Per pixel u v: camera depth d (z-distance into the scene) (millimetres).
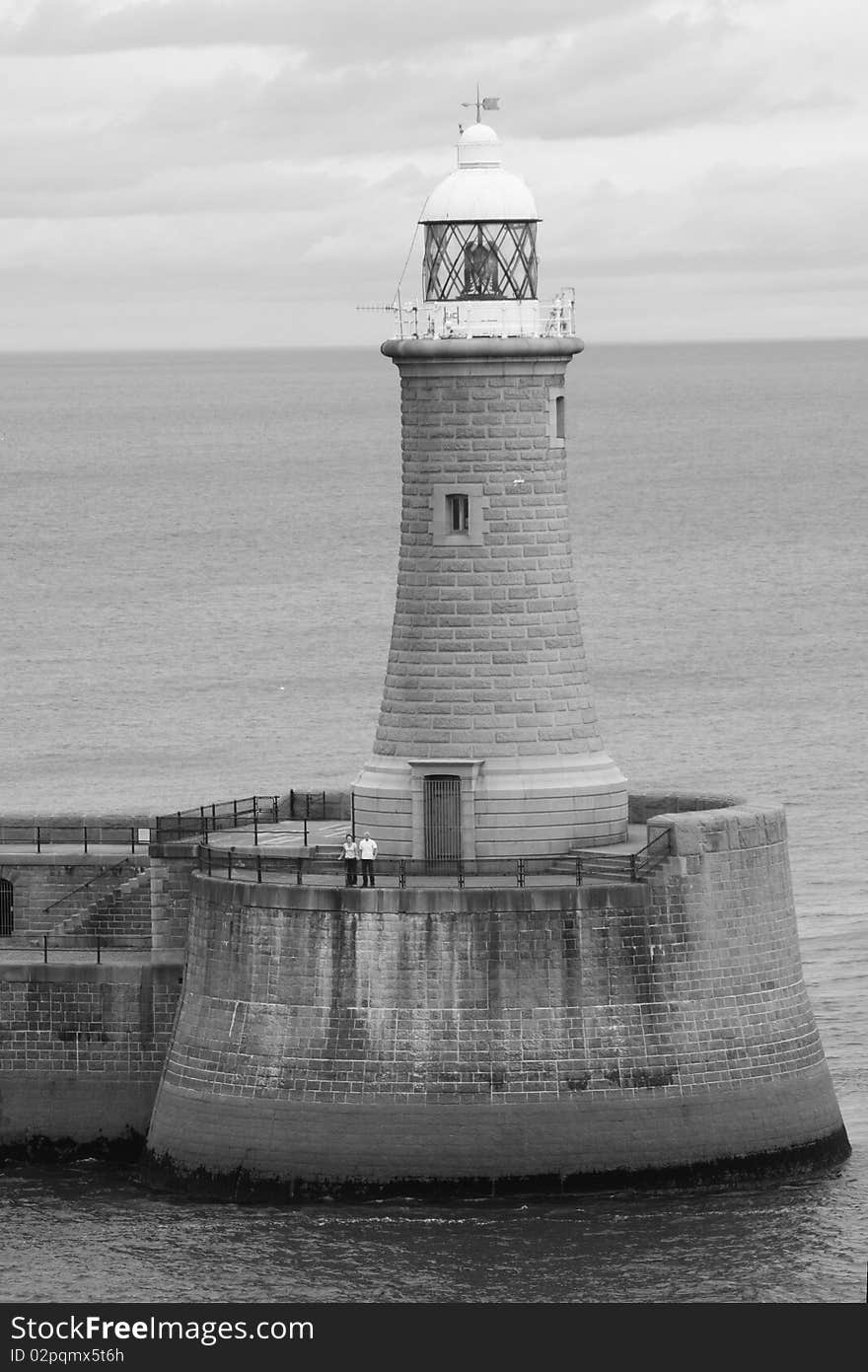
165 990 137750
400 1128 129375
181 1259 126062
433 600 137625
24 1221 130500
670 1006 131000
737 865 132750
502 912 129375
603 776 137875
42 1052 138750
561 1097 129625
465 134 140875
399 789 137500
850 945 168500
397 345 136875
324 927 130250
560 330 138500
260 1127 130875
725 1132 131250
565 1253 125188
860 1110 141625
